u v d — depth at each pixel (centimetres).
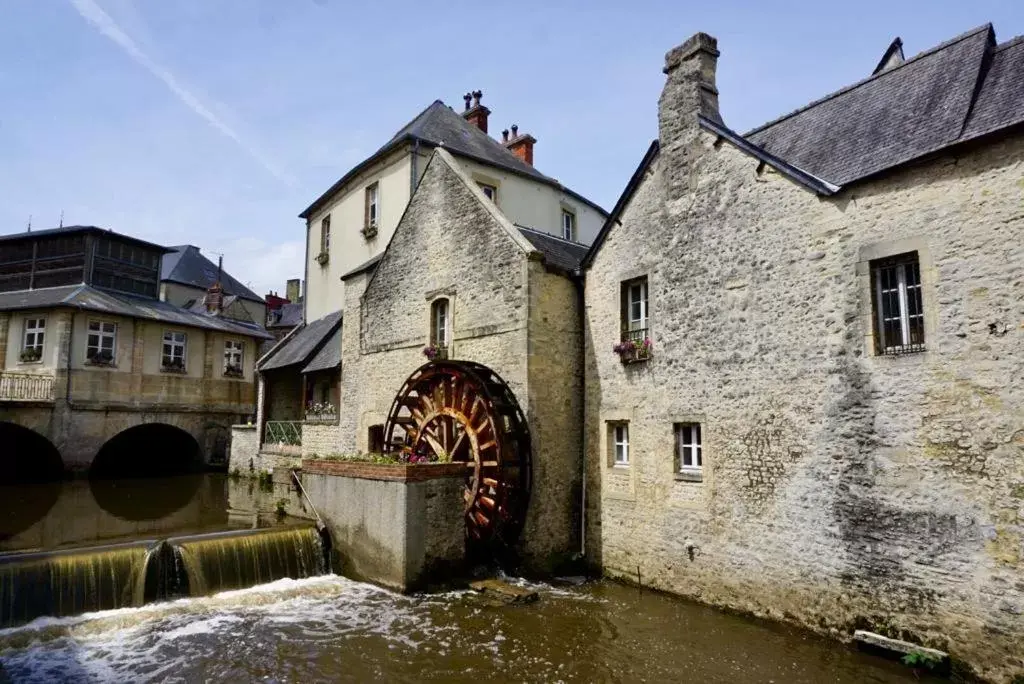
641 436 973
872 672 645
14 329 2000
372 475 957
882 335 724
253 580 927
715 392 873
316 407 1636
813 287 778
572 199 1933
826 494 746
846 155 790
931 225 681
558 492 1052
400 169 1628
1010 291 622
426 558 920
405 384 1209
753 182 854
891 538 688
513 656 689
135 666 645
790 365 793
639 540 960
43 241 2283
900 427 689
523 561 997
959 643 630
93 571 797
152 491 1766
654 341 964
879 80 840
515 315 1067
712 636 748
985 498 624
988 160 646
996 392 624
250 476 1923
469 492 1062
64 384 1942
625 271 1023
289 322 3409
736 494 838
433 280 1262
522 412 1029
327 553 1027
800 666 661
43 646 686
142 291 2398
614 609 846
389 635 743
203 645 700
